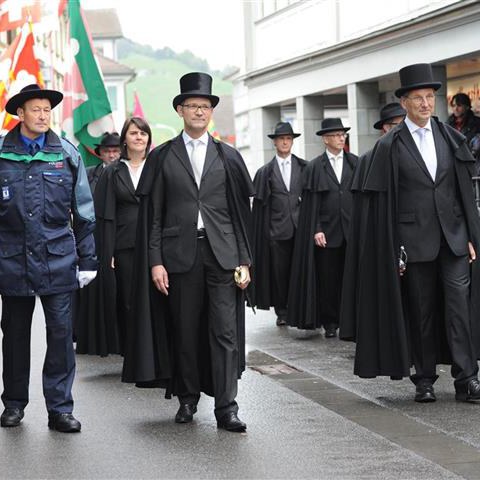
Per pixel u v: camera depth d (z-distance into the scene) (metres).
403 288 8.10
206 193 7.23
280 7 23.25
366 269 8.10
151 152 7.35
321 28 21.03
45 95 7.13
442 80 16.61
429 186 7.92
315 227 11.80
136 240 7.35
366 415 7.52
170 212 7.27
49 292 7.14
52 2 15.72
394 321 7.97
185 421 7.36
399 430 7.03
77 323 10.59
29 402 8.18
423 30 16.44
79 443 6.84
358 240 8.25
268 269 12.91
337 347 10.93
